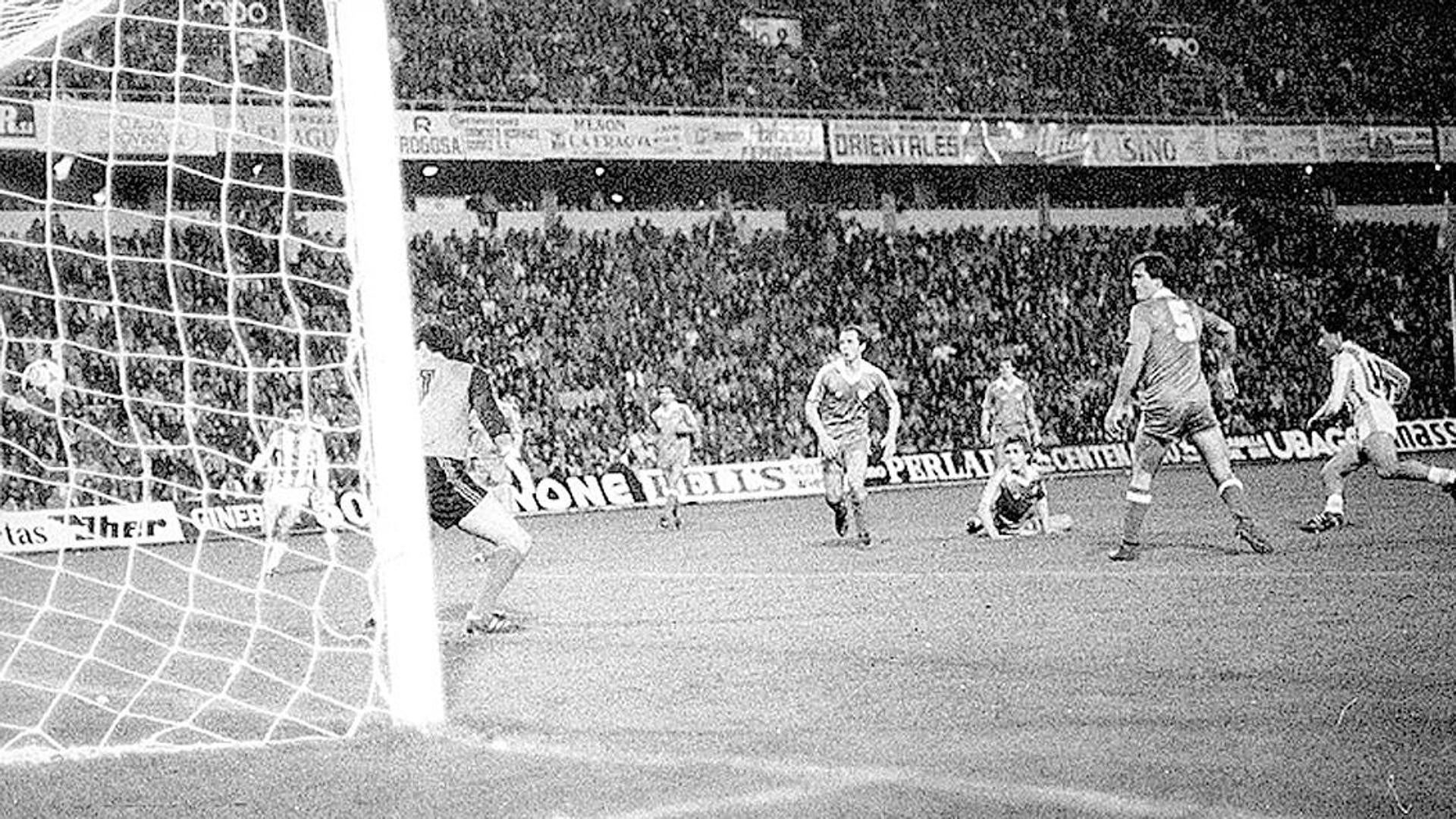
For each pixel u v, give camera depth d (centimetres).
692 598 951
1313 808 385
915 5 3356
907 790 414
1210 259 3306
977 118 3039
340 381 2258
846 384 1335
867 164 2969
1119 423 1038
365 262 514
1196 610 766
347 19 516
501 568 795
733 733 501
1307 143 3231
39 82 2198
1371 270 3359
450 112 2648
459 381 780
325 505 1301
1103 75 3409
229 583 724
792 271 3070
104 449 2152
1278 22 3575
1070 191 3419
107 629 891
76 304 2353
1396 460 1205
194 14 2417
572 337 2823
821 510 2111
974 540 1366
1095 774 426
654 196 3155
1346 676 569
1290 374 3159
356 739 508
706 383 2805
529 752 481
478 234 2878
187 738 526
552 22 3016
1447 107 3612
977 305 3108
